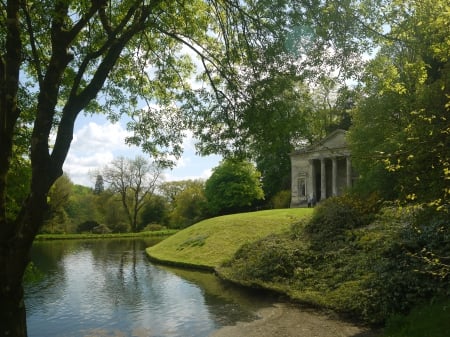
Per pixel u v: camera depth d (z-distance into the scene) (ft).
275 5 28.27
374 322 41.22
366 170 81.25
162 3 31.01
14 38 22.21
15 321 21.91
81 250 150.10
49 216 231.09
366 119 78.23
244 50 32.14
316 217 76.38
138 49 36.96
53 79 22.70
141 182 274.16
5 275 21.88
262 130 30.99
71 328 46.44
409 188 21.59
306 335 40.24
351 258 58.54
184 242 113.91
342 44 28.71
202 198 277.23
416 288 41.04
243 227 105.91
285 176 229.25
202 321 47.88
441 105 22.48
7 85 22.13
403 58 36.83
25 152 33.45
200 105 34.04
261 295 60.08
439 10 28.60
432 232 48.06
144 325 47.09
